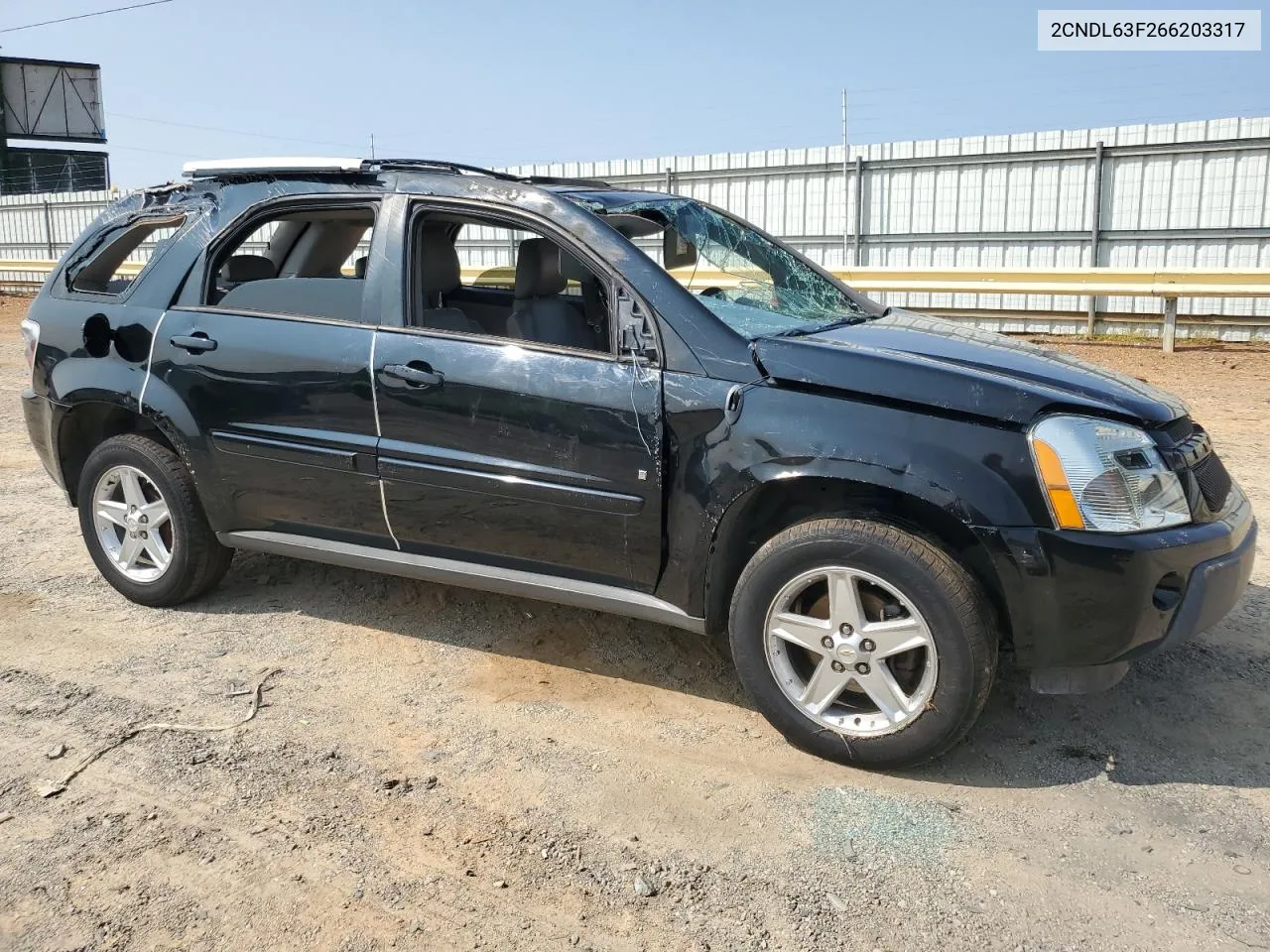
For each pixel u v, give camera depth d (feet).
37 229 83.82
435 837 9.34
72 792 10.07
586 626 13.91
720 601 11.07
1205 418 26.45
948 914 8.29
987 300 46.83
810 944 7.98
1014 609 9.61
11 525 18.52
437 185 12.28
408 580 15.51
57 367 14.37
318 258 16.30
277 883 8.74
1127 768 10.38
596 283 13.98
